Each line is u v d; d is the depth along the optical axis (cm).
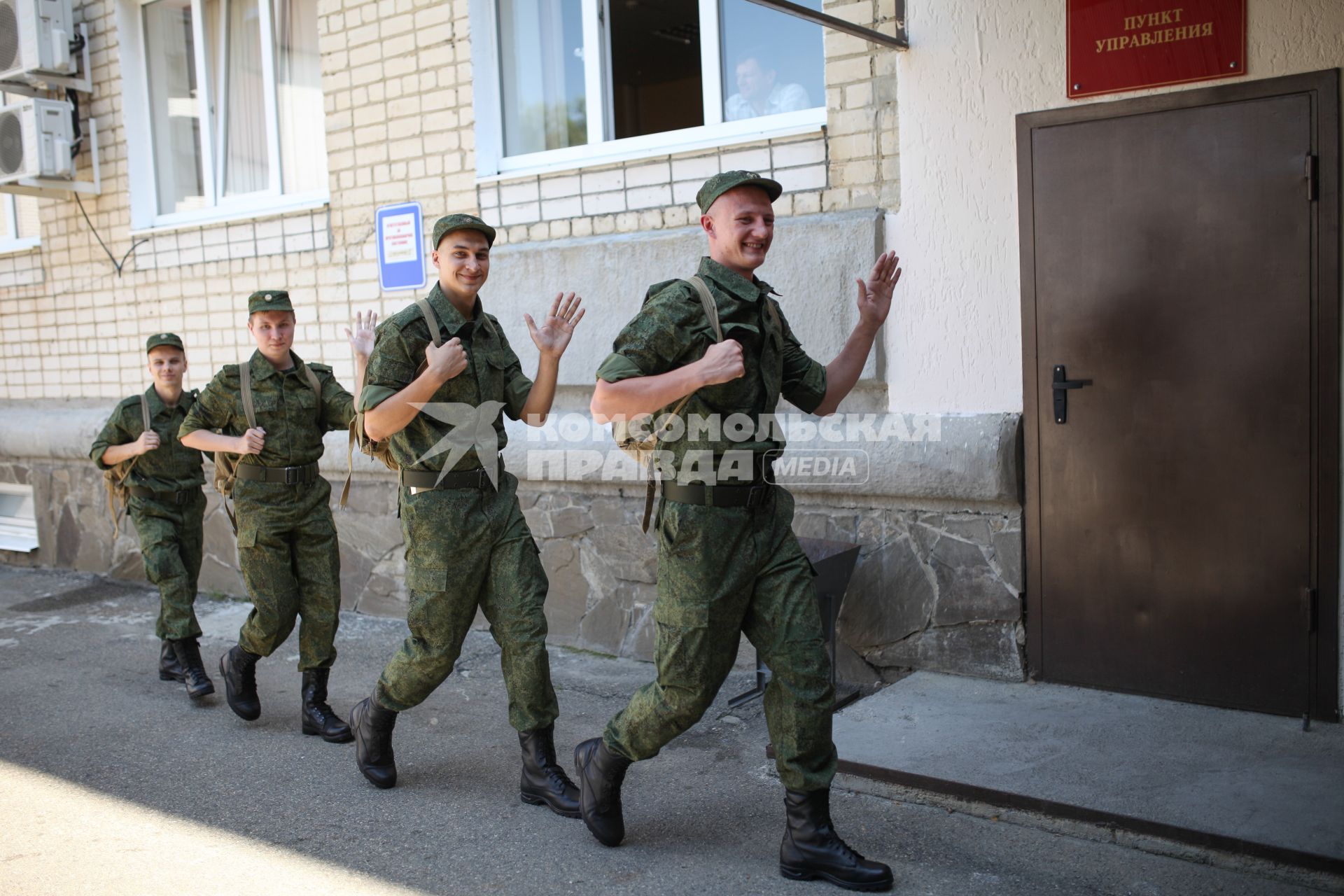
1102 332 419
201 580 735
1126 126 407
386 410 342
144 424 516
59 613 695
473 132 583
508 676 368
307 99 685
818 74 501
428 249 607
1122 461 419
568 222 552
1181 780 346
